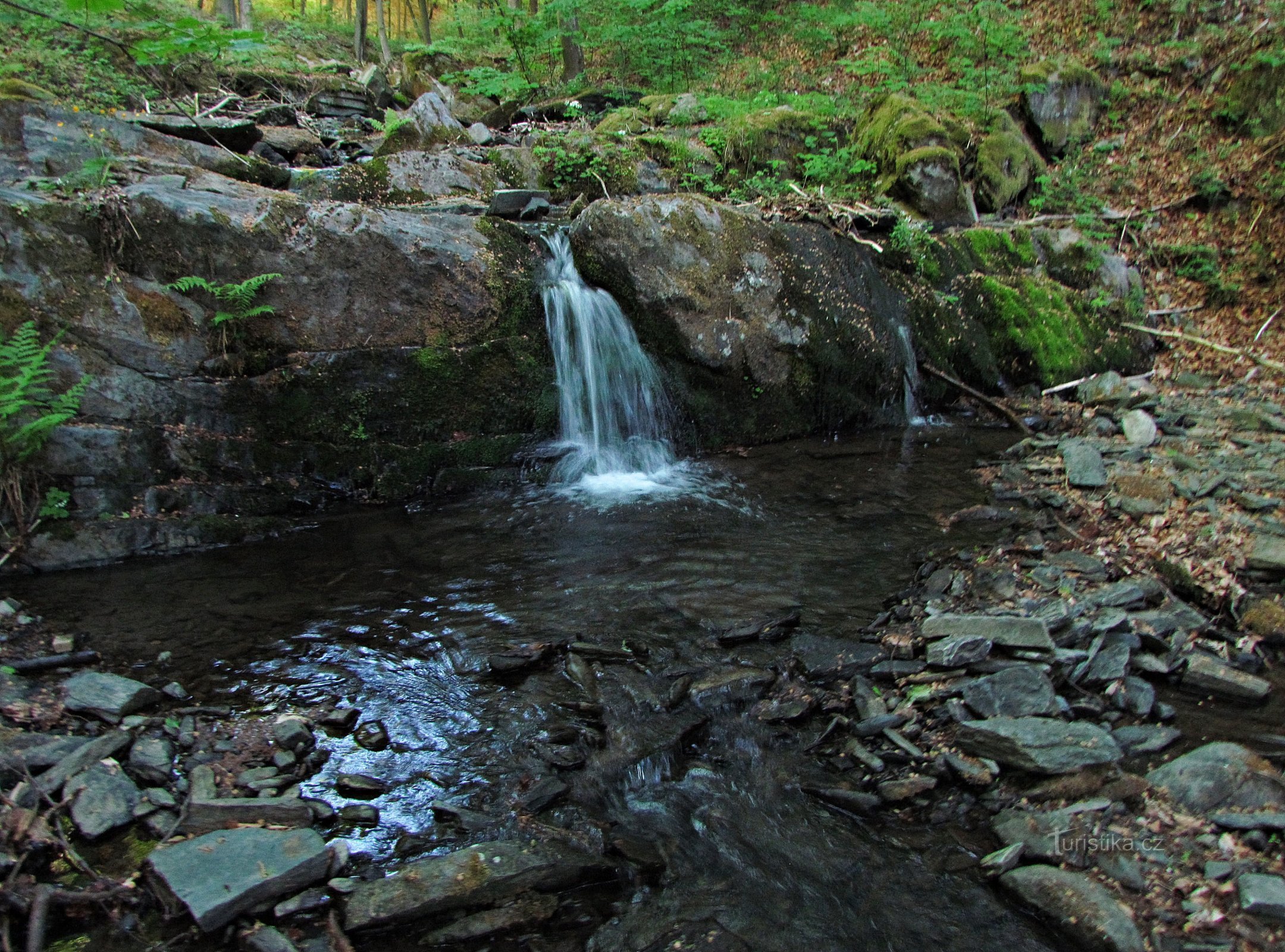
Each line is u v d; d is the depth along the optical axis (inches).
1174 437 299.1
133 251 229.1
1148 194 451.2
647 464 291.9
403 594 204.4
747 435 311.0
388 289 255.9
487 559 222.8
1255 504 235.3
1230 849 124.6
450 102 498.3
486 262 272.1
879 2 564.1
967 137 423.8
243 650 179.8
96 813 129.3
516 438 274.4
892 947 112.4
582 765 145.5
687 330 294.2
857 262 337.4
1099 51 510.6
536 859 123.0
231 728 153.3
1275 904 113.2
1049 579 200.4
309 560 222.7
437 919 116.0
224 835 124.6
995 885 122.2
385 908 114.5
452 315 265.0
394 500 257.8
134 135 279.4
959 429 330.0
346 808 134.6
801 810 137.8
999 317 362.9
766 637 183.9
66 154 258.4
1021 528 233.3
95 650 177.8
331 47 872.3
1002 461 288.7
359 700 163.5
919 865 126.1
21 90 290.4
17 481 209.0
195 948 110.1
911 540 231.0
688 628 187.8
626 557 223.5
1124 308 392.2
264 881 115.9
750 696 164.1
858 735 153.6
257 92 485.4
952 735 150.6
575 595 203.3
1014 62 497.0
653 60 548.4
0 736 142.8
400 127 388.8
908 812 136.6
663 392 299.3
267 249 240.1
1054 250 399.9
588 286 295.7
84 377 222.8
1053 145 474.3
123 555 219.9
